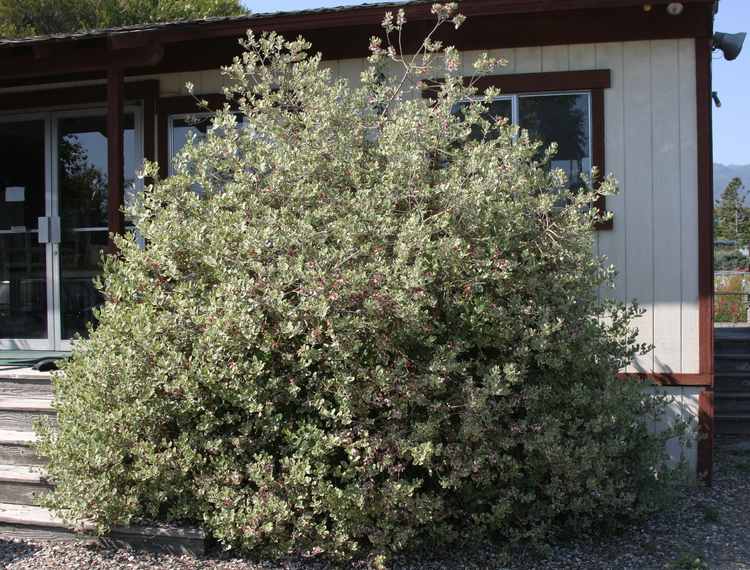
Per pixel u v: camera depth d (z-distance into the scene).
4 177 8.87
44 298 8.72
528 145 5.57
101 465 4.92
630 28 7.18
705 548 5.41
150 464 4.86
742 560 5.18
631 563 5.09
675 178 7.13
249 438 4.89
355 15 7.06
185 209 5.51
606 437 5.38
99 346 5.12
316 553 4.93
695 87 7.11
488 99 5.85
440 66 6.87
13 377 6.65
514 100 7.41
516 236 5.20
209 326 4.77
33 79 8.41
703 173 7.09
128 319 5.06
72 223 8.68
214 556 5.02
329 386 4.74
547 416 5.01
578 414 5.34
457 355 4.96
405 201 5.30
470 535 5.10
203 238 5.21
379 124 5.82
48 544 5.26
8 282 8.81
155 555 5.04
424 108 5.72
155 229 5.35
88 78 8.32
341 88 5.87
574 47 7.30
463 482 5.00
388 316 4.64
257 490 4.96
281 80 6.23
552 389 5.23
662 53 7.16
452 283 4.93
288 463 4.68
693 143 7.11
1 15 18.98
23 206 8.81
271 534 4.77
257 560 4.96
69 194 8.70
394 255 4.95
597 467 5.15
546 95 7.37
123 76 7.65
